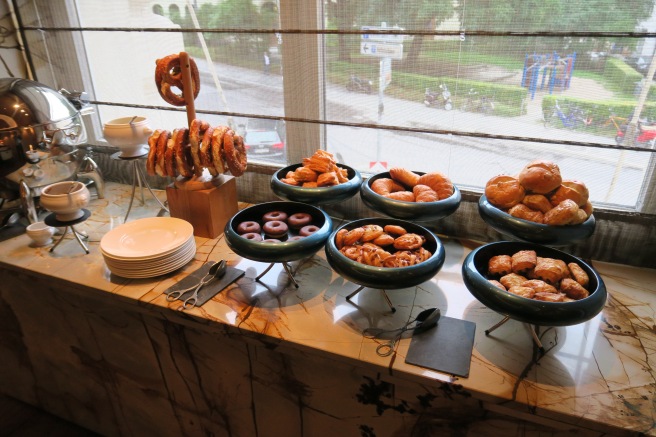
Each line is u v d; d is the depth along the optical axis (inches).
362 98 52.7
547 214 39.4
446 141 50.9
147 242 47.8
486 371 34.2
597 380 33.3
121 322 48.7
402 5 46.7
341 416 42.3
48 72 67.8
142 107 64.7
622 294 42.7
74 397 60.9
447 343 36.8
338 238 41.1
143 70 62.6
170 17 57.7
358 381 39.1
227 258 49.5
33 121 49.8
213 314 40.9
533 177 39.9
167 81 49.3
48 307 52.7
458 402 35.9
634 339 37.3
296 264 48.6
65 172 55.5
